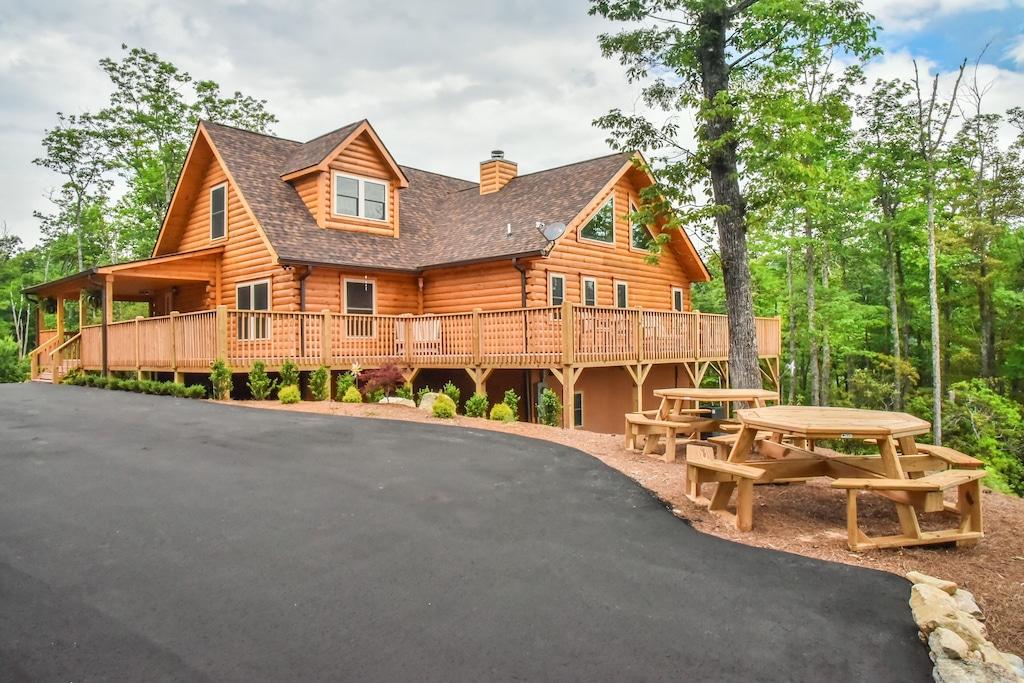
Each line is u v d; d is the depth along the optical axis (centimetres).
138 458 782
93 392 1584
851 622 387
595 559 481
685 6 1250
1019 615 399
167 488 650
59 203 3878
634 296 2123
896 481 484
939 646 350
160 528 531
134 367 1730
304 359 1529
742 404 2111
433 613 393
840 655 352
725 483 595
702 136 1265
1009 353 3139
